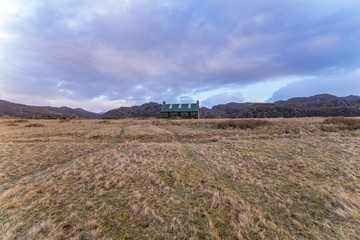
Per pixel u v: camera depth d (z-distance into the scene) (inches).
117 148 551.8
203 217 176.6
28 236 156.0
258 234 149.6
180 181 271.6
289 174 279.6
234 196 216.1
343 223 156.3
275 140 571.5
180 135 799.1
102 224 170.6
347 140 492.7
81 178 290.8
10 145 597.0
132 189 245.8
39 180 297.7
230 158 388.2
